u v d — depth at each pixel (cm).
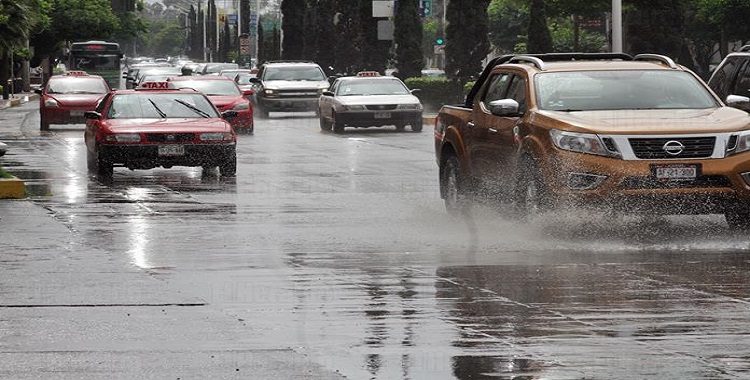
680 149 3253
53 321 2217
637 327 2138
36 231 3506
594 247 3131
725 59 4831
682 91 3578
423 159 6544
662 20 11144
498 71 3822
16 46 11381
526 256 2984
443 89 12288
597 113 3412
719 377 1781
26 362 1895
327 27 18788
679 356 1912
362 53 15562
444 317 2239
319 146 7688
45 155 6806
